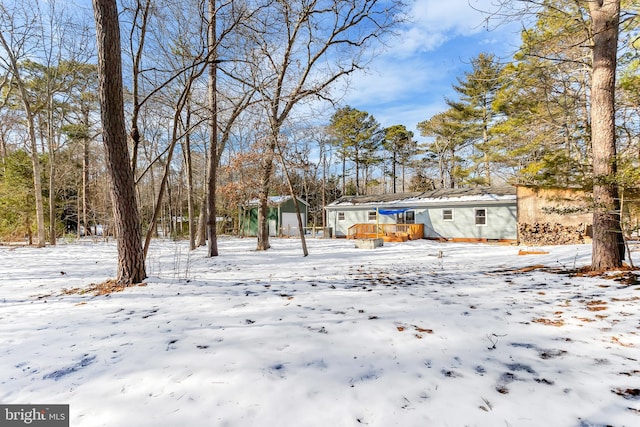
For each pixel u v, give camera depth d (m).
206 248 12.53
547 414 1.50
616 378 1.79
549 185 6.71
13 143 19.38
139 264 4.94
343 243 15.48
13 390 1.82
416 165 32.22
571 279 4.34
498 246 12.49
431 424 1.46
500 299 3.57
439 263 7.36
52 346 2.44
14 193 15.30
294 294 4.07
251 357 2.15
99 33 4.44
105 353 2.28
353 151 32.66
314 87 10.16
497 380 1.82
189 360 2.12
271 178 12.38
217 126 10.18
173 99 10.27
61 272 6.61
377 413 1.54
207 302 3.68
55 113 17.56
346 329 2.69
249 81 9.09
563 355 2.10
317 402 1.63
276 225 25.61
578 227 11.47
